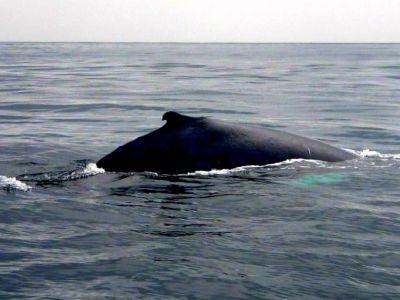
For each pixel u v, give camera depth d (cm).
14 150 2772
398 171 2244
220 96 5941
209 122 2238
